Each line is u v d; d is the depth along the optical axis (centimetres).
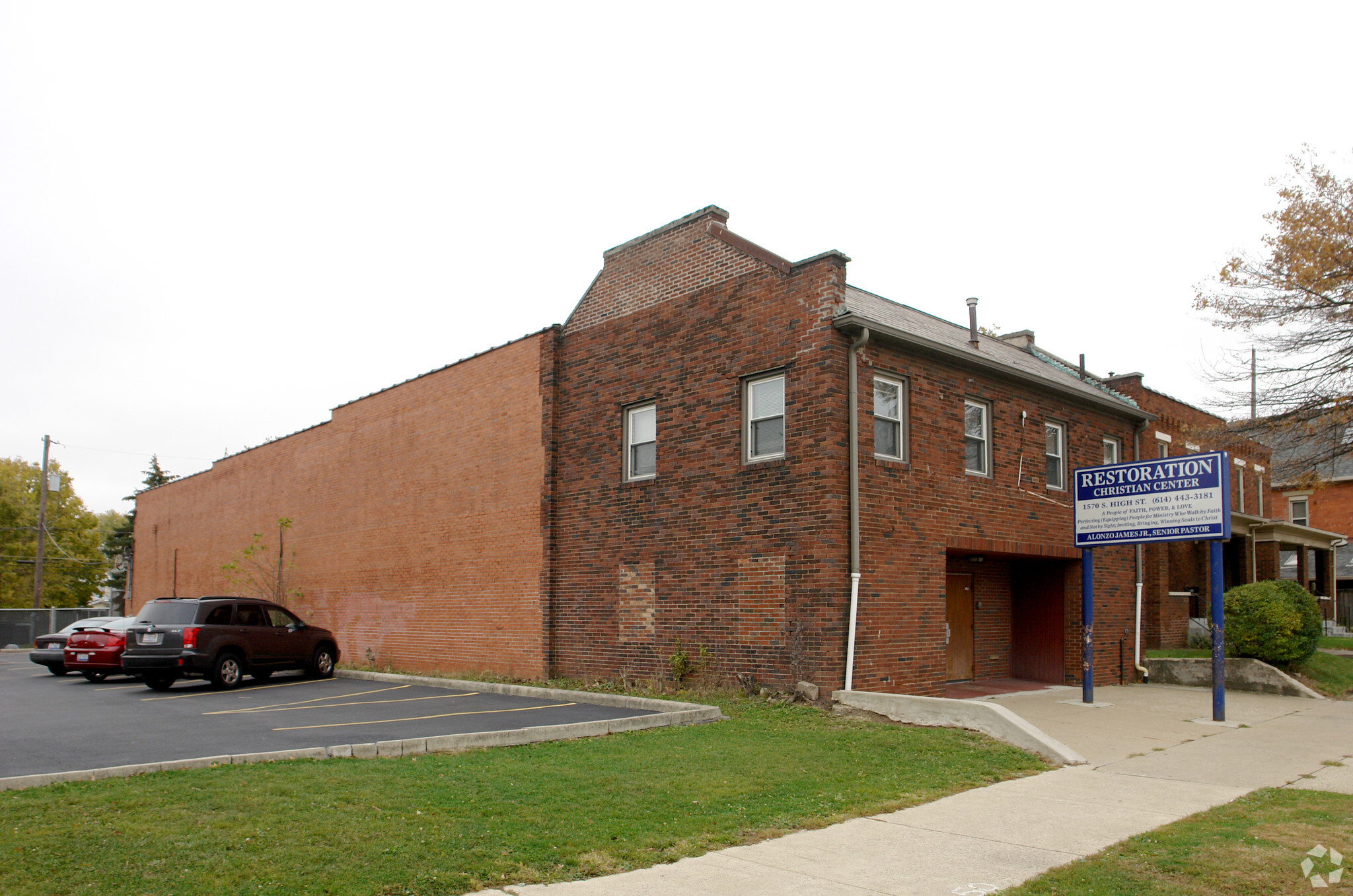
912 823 757
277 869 573
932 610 1485
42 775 773
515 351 1997
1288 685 1720
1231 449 2675
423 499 2227
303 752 924
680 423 1614
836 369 1386
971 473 1617
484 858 621
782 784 873
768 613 1427
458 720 1239
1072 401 1873
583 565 1775
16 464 5488
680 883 597
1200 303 2052
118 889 529
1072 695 1667
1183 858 641
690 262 1639
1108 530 1509
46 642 2198
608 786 831
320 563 2598
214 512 3275
